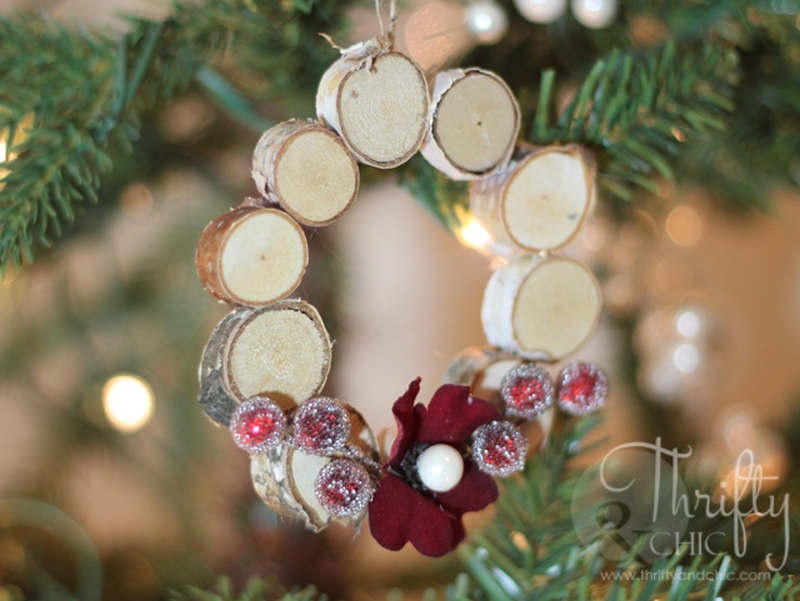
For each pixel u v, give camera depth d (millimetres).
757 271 622
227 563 345
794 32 296
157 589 342
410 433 238
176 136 332
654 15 309
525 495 289
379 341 470
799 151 329
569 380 257
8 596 320
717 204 400
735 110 322
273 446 228
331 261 328
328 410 228
